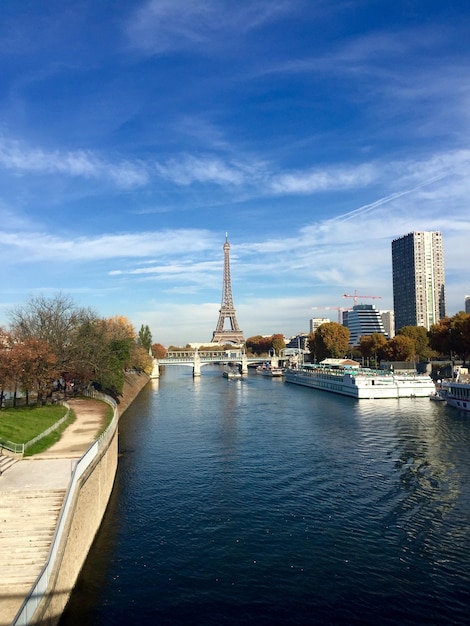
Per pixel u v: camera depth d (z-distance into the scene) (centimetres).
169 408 13250
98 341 11012
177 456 7550
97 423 7331
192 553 4228
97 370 10681
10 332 9381
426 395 14875
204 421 10881
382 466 6694
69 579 3459
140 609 3409
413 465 6706
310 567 3959
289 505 5309
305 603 3469
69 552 3456
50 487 4012
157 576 3847
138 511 5222
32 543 3344
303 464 6900
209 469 6769
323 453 7519
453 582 3691
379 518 4897
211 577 3831
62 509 3491
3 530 3453
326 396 15850
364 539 4438
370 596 3538
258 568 3959
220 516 5041
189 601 3509
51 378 8894
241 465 6925
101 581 3772
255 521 4894
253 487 5934
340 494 5612
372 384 14862
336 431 9306
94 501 4538
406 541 4378
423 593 3556
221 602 3497
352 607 3409
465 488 5709
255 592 3616
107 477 5431
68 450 5412
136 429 9988
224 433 9356
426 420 10394
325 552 4203
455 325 18150
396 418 10775
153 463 7150
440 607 3388
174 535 4600
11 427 6100
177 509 5259
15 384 8362
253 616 3331
